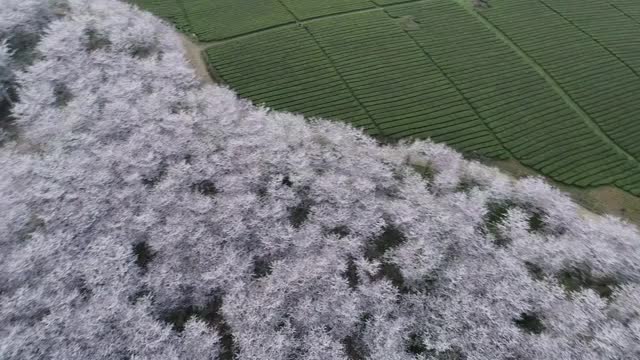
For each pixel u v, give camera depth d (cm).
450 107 5075
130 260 3553
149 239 3688
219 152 4294
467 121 4916
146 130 4416
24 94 4684
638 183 4328
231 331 3256
